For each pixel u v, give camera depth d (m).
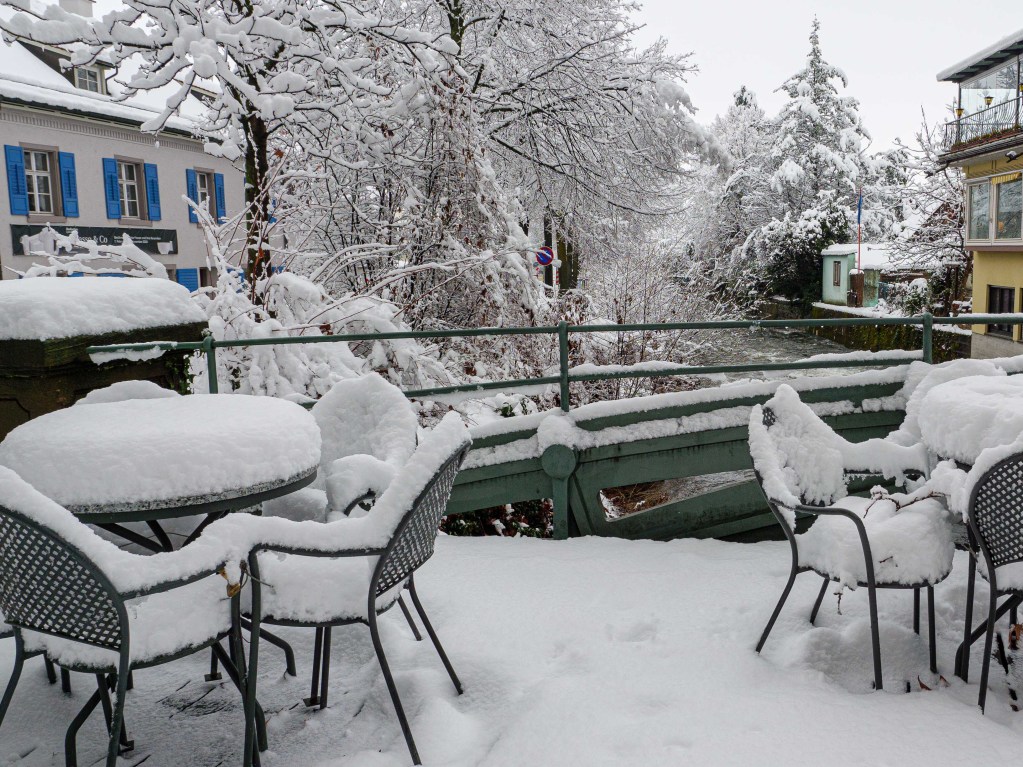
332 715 2.53
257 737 2.35
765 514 4.16
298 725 2.49
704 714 2.36
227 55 7.08
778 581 3.39
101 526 2.57
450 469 2.29
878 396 4.16
